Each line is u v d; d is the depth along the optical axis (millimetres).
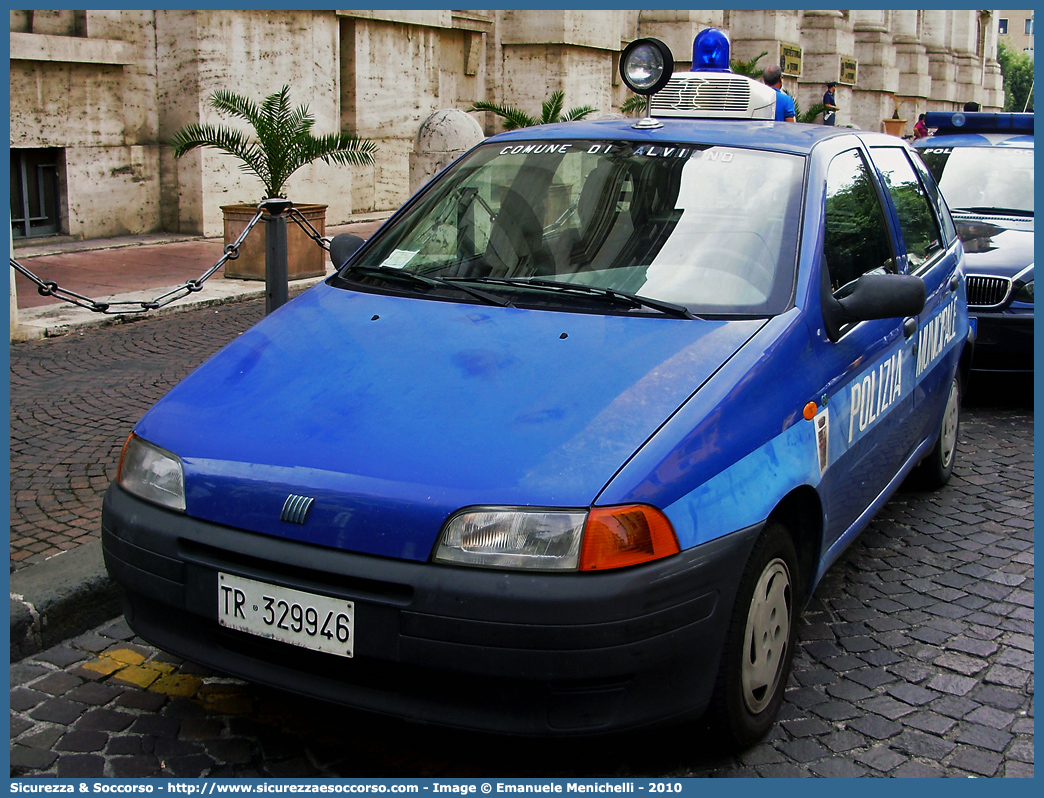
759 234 3410
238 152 10969
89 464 5141
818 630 3773
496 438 2643
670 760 2936
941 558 4453
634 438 2637
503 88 20141
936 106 47594
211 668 2789
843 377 3387
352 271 3799
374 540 2529
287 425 2830
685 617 2547
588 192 3723
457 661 2453
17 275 10352
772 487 2818
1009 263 7016
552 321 3174
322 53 15031
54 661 3436
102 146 12891
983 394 7484
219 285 10242
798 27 30391
